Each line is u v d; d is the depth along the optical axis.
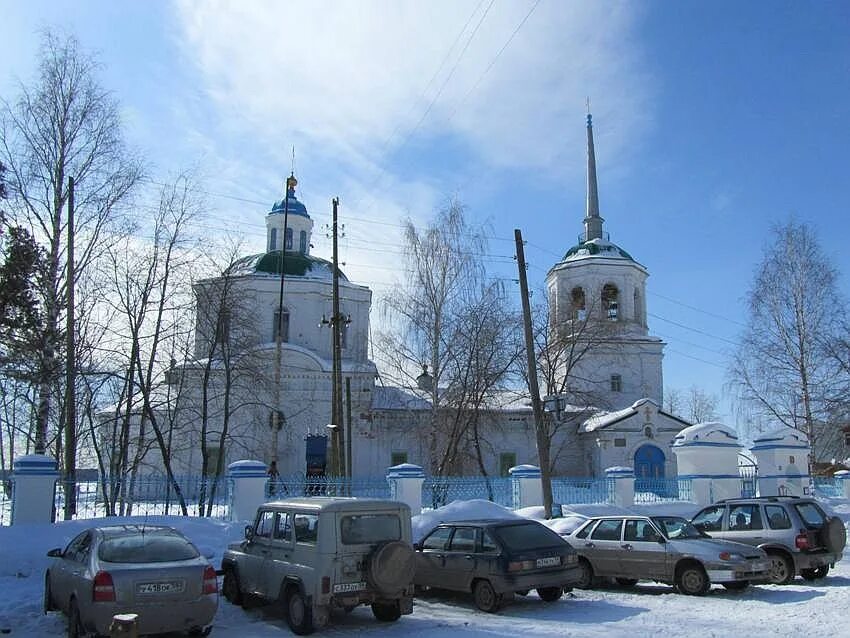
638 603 12.07
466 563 12.21
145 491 19.53
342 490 20.36
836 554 14.20
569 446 41.16
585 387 42.22
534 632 9.96
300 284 39.34
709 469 24.95
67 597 10.03
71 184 21.12
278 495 19.36
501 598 11.74
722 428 25.47
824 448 34.44
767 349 32.88
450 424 32.16
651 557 13.16
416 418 35.72
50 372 20.25
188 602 9.35
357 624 10.87
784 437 25.83
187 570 9.48
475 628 10.34
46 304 20.00
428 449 33.53
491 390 32.22
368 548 10.70
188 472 33.66
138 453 24.22
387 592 10.53
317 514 10.65
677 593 12.87
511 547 11.98
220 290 26.38
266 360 30.80
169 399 26.78
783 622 10.11
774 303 33.00
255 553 11.73
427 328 31.83
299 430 36.72
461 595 13.31
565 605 12.13
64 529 15.01
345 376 37.59
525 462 40.62
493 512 18.78
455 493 22.31
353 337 40.47
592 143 47.06
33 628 10.48
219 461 25.97
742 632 9.55
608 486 24.28
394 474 19.97
